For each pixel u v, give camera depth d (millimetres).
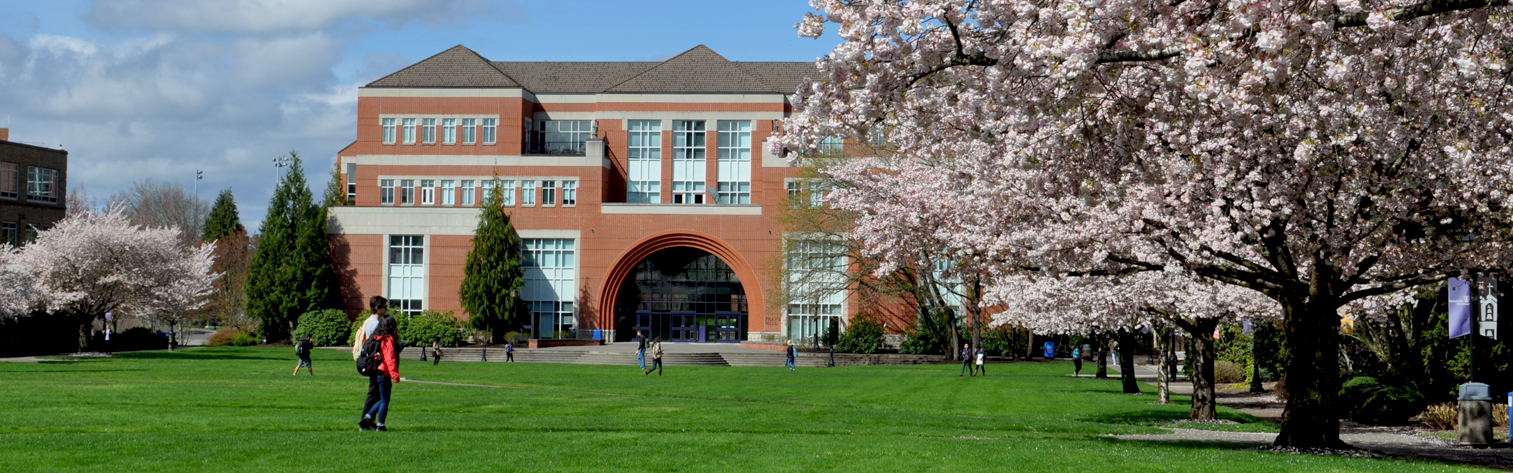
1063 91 11539
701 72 77500
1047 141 14914
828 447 14633
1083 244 17250
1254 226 16422
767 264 69438
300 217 72500
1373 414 27406
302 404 23188
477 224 72562
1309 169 15406
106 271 51281
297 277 70938
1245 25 10227
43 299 49031
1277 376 42844
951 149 19547
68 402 21453
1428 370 28984
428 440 14305
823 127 12297
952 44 11789
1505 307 26797
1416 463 14750
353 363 45344
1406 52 11742
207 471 11172
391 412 21828
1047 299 28047
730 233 72938
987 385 39000
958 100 12211
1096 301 26500
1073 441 17656
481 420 20359
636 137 76000
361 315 69375
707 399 30078
